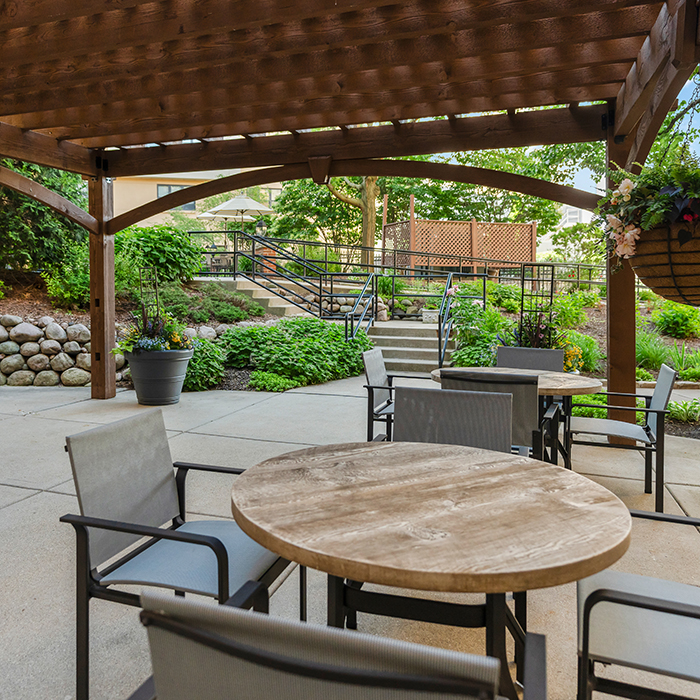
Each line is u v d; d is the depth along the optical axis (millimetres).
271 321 10180
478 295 11000
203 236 19484
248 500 1552
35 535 3160
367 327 10141
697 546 3006
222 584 1607
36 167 9734
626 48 3865
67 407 6668
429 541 1280
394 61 3938
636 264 3547
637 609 1590
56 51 3754
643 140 3982
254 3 3268
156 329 6887
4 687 1915
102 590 1666
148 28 3514
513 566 1154
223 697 834
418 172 5621
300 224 20172
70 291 9453
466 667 672
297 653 767
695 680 1305
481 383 3299
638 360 8508
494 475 1785
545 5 3219
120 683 1934
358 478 1751
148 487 2012
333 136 5832
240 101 4852
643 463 4594
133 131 5770
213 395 7477
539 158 14047
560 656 2104
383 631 2277
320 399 7137
